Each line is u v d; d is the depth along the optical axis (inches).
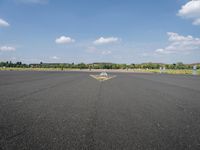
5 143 132.3
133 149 125.7
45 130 160.2
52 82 652.1
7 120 188.4
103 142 136.3
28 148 124.6
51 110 234.1
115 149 125.1
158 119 199.8
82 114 216.2
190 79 954.7
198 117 209.6
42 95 356.2
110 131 159.9
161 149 126.6
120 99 321.7
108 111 232.8
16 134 150.0
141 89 480.1
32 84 573.9
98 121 189.2
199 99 336.5
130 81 754.2
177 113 227.8
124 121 190.5
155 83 677.9
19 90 429.4
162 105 276.7
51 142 135.0
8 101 291.9
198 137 149.0
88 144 132.4
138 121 191.2
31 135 148.3
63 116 206.2
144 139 143.4
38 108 244.4
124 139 142.6
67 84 583.5
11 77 919.7
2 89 446.9
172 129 167.8
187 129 168.1
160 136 150.1
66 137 144.9
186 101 314.5
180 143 136.8
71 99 314.8
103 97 339.9
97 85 564.7
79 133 154.0
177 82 746.8
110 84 604.7
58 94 370.9
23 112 222.2
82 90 438.9
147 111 236.4
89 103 282.0
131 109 246.1
